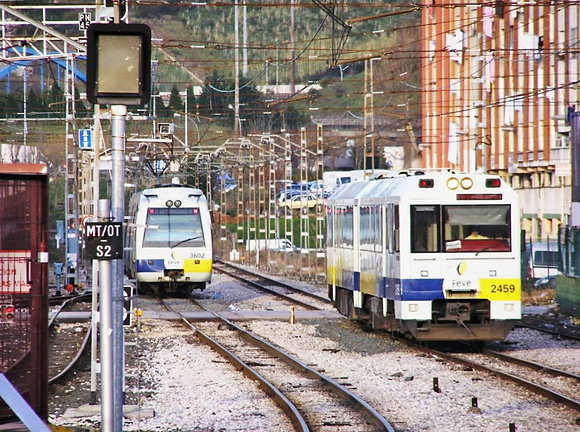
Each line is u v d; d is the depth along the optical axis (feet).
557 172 543.80
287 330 327.88
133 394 196.85
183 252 455.22
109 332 119.65
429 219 261.24
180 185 487.20
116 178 121.90
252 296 486.79
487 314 263.08
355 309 327.06
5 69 648.79
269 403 185.16
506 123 624.18
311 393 196.03
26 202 135.13
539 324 337.52
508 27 615.16
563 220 533.55
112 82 117.08
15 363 134.62
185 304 437.17
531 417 168.76
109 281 119.65
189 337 307.58
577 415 170.30
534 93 458.50
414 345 276.21
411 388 202.08
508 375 209.77
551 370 220.43
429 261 260.01
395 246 264.93
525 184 618.85
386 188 284.00
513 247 262.47
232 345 286.87
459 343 288.51
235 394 196.13
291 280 630.33
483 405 181.06
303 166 647.56
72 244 511.40
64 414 177.17
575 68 517.14
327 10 335.26
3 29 405.39
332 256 354.54
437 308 264.11
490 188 262.88
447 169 283.18
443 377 217.77
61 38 189.78
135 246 455.63
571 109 457.27
